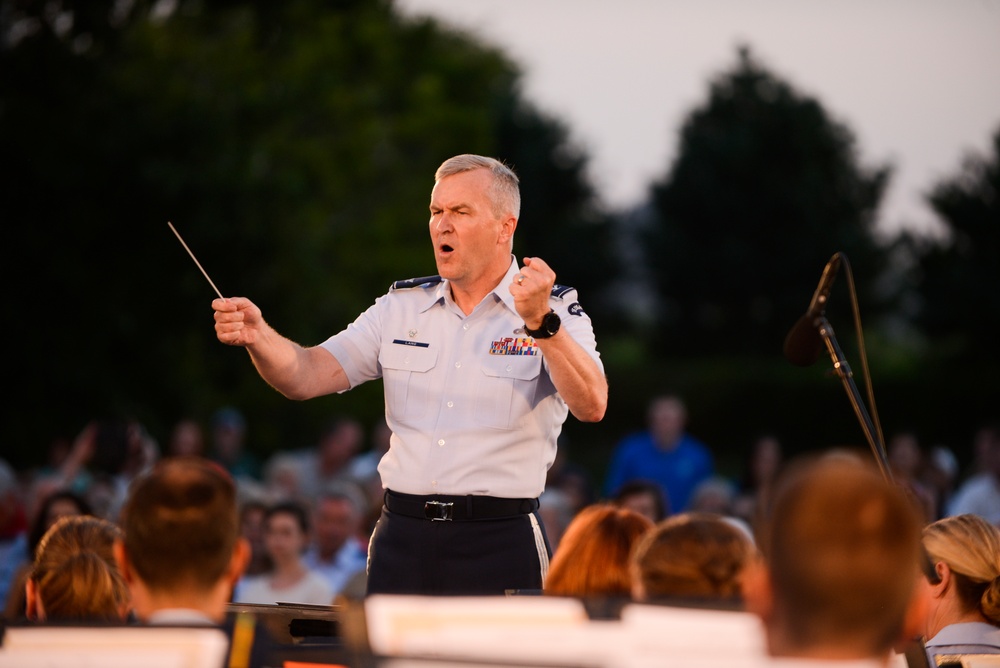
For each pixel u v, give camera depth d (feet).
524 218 341.82
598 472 252.42
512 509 28.63
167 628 16.88
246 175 125.90
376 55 213.87
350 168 193.77
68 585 24.30
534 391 28.84
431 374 29.25
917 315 284.61
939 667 21.79
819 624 15.16
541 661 16.38
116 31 126.52
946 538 27.73
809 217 305.73
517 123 346.54
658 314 324.19
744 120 316.40
